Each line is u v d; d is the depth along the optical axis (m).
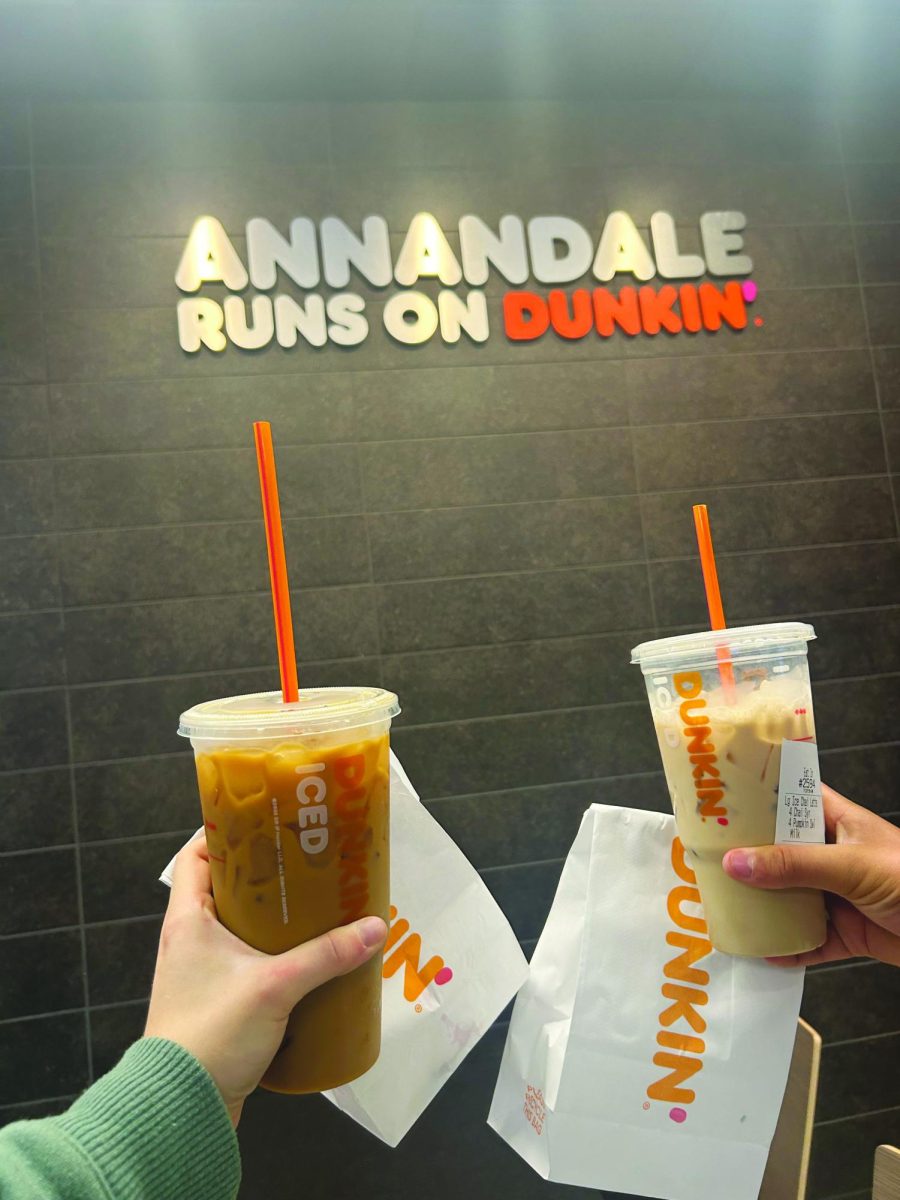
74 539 2.06
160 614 2.07
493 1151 1.08
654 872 0.81
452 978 0.81
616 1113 0.76
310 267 2.20
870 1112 2.11
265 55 2.09
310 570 2.13
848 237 2.44
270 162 2.22
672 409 2.32
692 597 2.26
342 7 1.97
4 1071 1.90
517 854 2.12
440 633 2.16
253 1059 0.56
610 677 2.21
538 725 2.17
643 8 2.06
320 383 2.19
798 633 0.77
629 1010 0.78
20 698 2.00
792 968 0.78
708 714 0.76
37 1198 0.44
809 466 2.34
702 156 2.40
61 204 2.13
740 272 2.37
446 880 0.83
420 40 2.10
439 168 2.29
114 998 1.95
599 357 2.31
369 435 2.19
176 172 2.18
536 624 2.20
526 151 2.33
